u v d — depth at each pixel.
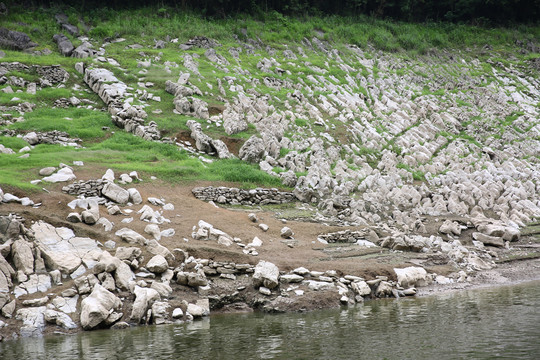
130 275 12.14
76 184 16.38
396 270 14.48
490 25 55.25
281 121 27.50
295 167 23.28
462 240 19.12
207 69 32.84
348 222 18.97
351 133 28.64
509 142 32.41
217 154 23.86
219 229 15.99
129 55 33.22
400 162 27.12
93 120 25.52
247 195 19.83
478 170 27.19
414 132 30.67
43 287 11.38
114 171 18.84
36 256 11.99
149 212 15.47
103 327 10.69
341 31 45.94
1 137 21.50
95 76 29.22
